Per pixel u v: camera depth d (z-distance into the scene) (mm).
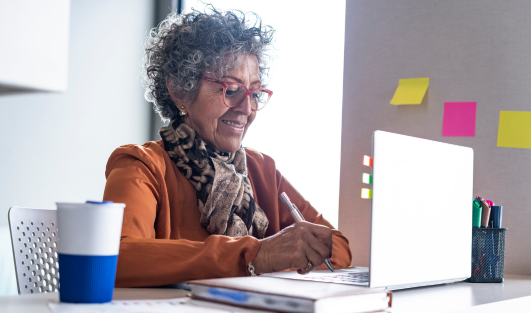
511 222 1335
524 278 1243
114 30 2904
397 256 765
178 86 1210
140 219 938
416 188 824
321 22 2346
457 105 1421
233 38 1213
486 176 1373
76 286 589
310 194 2316
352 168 1596
